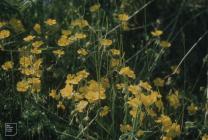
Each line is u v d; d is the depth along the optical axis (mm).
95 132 1300
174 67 1556
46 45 1475
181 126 1345
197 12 1825
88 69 1456
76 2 1635
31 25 1538
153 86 1563
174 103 1358
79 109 1217
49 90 1365
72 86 1287
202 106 1457
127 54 1600
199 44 1791
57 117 1309
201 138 1368
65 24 1583
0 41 1420
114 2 1667
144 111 1300
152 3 1814
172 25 1807
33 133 1270
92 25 1570
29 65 1361
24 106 1302
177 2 1834
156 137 1315
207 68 1684
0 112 1331
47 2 1620
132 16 1585
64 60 1460
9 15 1499
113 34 1565
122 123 1337
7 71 1384
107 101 1354
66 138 1256
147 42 1610
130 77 1400
